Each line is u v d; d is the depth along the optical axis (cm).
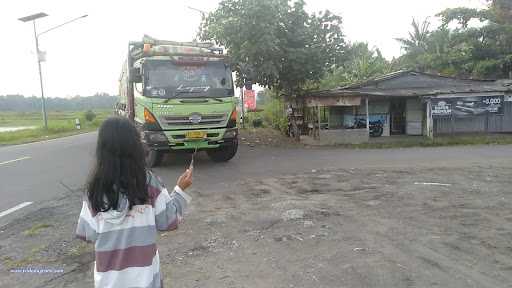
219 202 794
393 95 1952
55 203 843
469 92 2008
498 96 2034
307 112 2161
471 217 653
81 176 1138
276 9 1753
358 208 719
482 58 2652
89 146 1977
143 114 1134
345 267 477
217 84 1176
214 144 1182
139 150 242
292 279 452
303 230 608
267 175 1076
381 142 1839
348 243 552
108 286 230
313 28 1886
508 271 458
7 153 1819
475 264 478
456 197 779
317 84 2195
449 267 471
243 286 441
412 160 1303
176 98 1136
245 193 866
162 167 1232
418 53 3294
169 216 244
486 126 2198
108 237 231
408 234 580
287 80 1936
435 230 595
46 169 1288
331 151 1599
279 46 1791
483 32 2611
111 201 228
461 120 2217
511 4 2634
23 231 662
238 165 1255
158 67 1141
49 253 561
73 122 4141
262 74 1770
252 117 3027
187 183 260
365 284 434
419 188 862
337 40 1933
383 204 741
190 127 1148
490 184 893
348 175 1041
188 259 519
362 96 1919
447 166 1159
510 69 2569
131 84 1270
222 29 1709
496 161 1247
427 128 2052
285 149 1683
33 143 2383
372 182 940
